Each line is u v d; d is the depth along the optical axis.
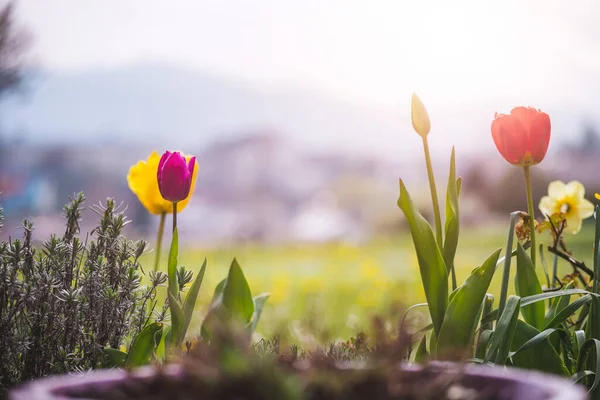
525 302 0.90
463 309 0.88
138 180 1.10
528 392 0.56
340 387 0.51
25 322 1.00
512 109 0.98
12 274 0.96
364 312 2.58
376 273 3.38
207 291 2.11
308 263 6.00
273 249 7.95
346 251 5.75
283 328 1.07
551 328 0.92
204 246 5.82
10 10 5.64
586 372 0.89
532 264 0.99
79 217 1.01
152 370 0.59
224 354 0.53
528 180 0.98
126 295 0.98
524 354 0.92
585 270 1.10
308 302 2.51
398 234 12.42
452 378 0.54
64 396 0.56
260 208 23.42
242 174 23.78
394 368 0.55
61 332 0.98
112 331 0.99
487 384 0.58
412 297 2.97
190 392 0.52
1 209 1.03
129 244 1.02
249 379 0.50
